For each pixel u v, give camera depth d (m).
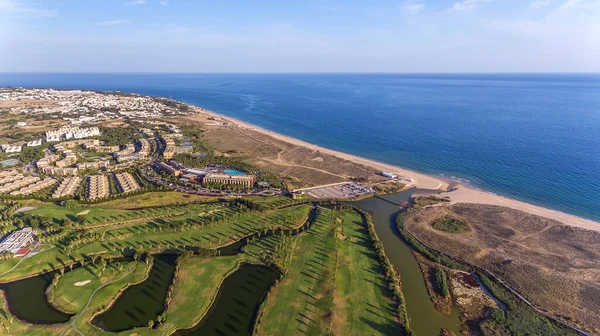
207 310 110.44
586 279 129.25
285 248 143.75
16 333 97.94
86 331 99.94
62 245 141.75
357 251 146.12
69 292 115.06
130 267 129.38
